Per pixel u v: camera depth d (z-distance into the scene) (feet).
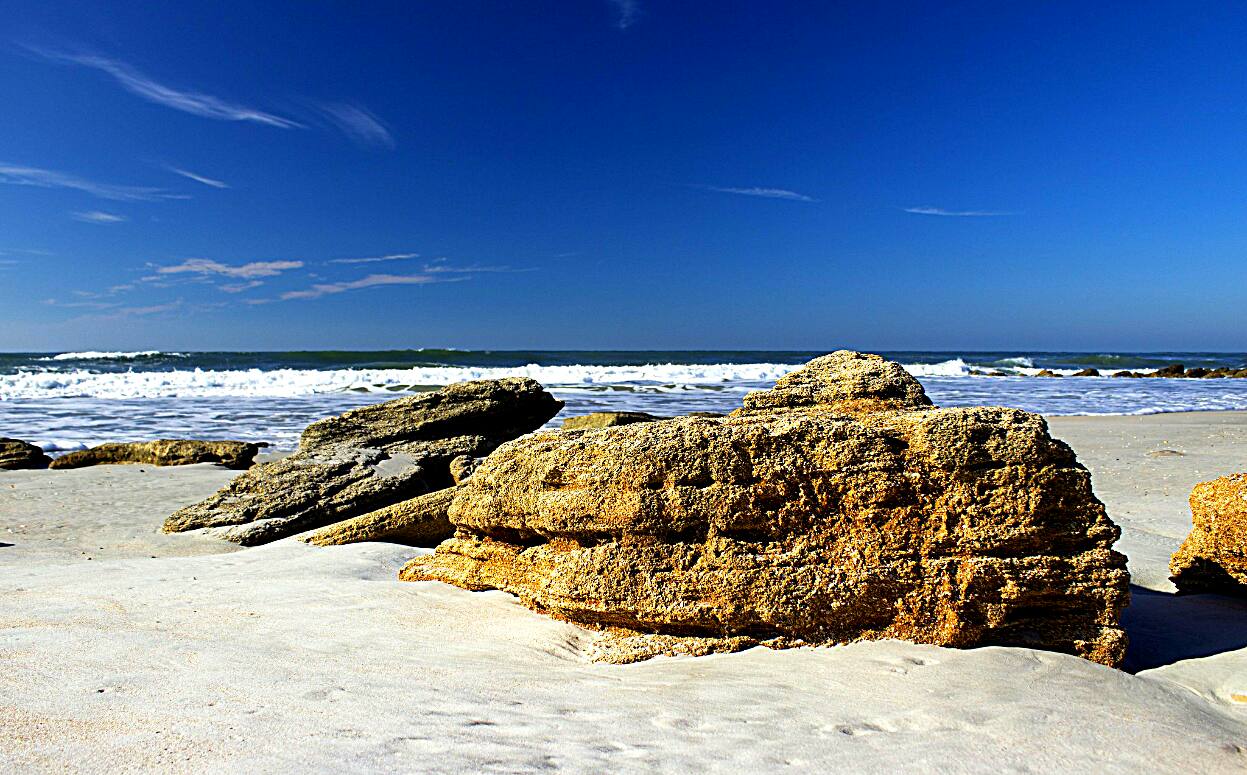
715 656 14.97
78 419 68.33
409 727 10.24
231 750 9.06
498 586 18.26
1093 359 214.90
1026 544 15.51
